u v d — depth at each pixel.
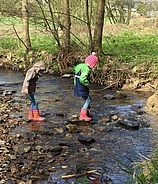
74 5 17.33
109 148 7.11
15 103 10.55
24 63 16.72
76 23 17.41
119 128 8.29
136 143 7.34
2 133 7.93
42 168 6.23
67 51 15.39
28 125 8.50
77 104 10.40
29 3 15.70
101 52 14.22
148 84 12.28
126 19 27.97
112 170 6.12
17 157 6.67
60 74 15.15
